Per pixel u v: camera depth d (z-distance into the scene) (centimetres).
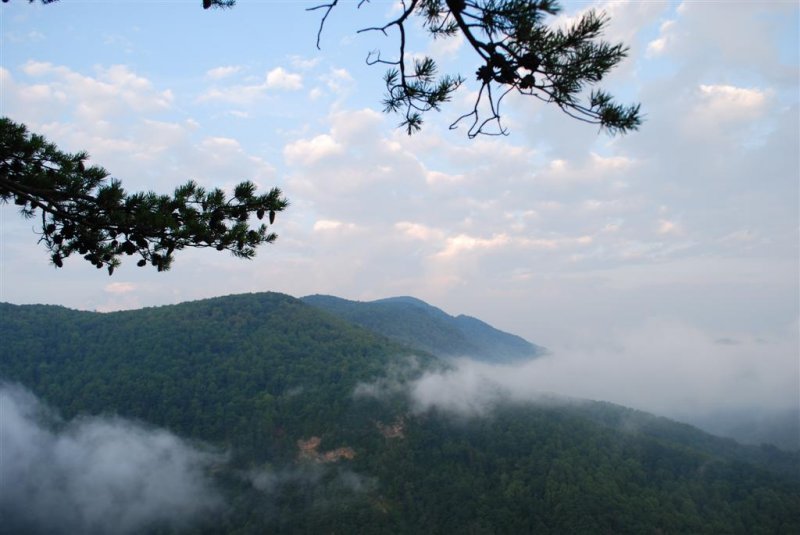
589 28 297
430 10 359
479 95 334
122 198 583
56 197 566
